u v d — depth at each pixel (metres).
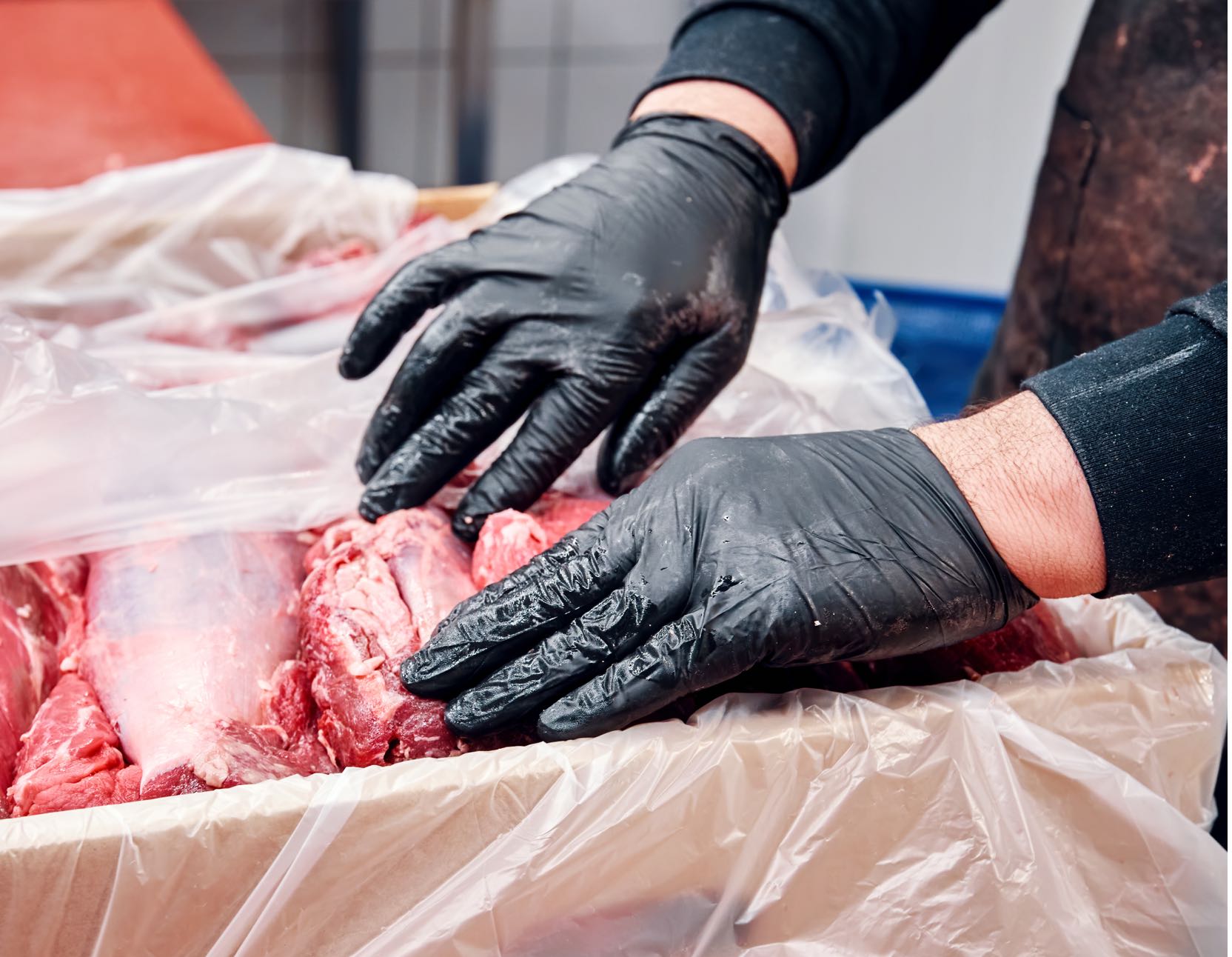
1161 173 1.14
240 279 1.54
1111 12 1.18
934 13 1.26
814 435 0.82
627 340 0.94
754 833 0.70
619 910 0.70
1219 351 0.75
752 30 1.16
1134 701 0.77
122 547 0.90
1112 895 0.75
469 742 0.76
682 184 1.02
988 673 0.87
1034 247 1.34
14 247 1.44
